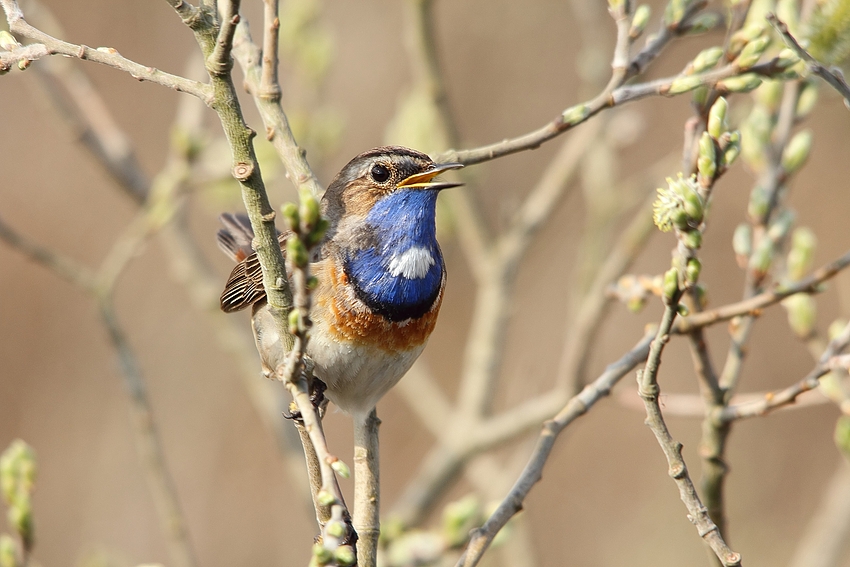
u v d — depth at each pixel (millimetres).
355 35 19047
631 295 8188
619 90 6719
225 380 17547
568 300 17719
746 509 17234
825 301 17922
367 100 18734
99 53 6016
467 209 12477
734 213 18188
